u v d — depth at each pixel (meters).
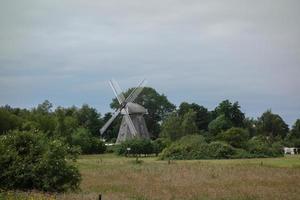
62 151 31.44
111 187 36.16
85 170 54.66
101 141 127.69
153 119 196.88
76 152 33.25
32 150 31.16
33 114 131.88
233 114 170.50
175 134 134.00
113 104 178.50
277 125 176.88
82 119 175.38
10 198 23.50
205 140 101.75
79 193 29.55
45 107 158.50
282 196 30.81
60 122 125.56
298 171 51.53
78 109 178.75
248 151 95.12
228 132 99.12
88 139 122.06
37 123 119.62
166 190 33.81
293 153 123.50
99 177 45.44
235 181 40.88
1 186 29.95
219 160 81.38
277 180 41.78
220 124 140.50
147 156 109.62
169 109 199.12
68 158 32.25
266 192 32.84
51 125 124.62
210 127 142.62
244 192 32.78
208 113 182.62
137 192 32.56
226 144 92.25
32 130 33.06
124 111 138.62
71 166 31.44
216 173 49.16
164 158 89.25
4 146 30.91
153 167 59.47
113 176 46.50
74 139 120.00
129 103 139.62
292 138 147.12
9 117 113.69
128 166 62.62
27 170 30.23
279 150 100.38
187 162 73.12
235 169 54.47
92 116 176.00
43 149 31.34
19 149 31.28
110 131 167.88
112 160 81.69
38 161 30.72
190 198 29.80
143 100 196.00
